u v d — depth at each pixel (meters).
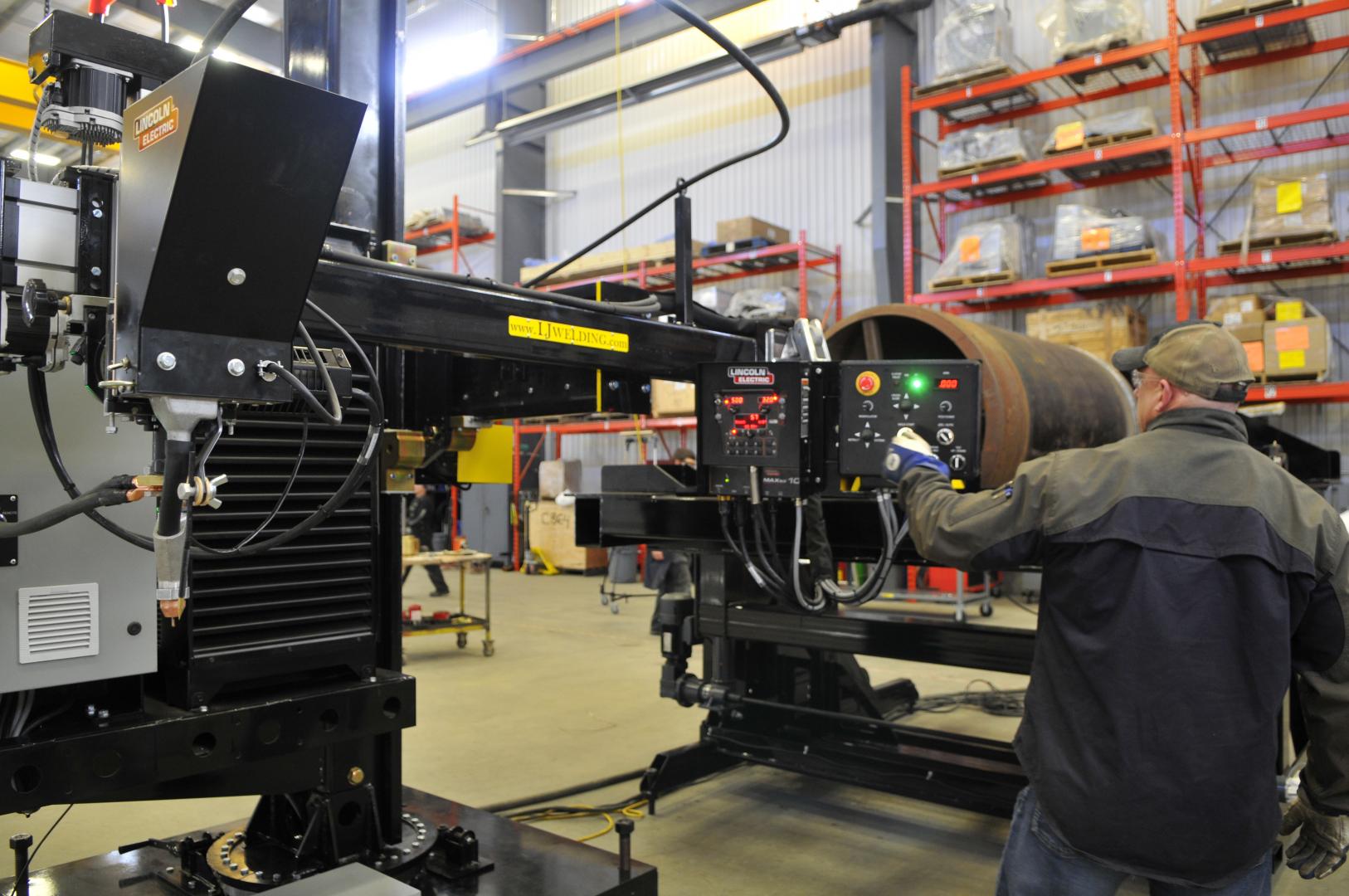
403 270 1.67
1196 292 7.38
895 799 3.65
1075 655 1.57
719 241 9.85
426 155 14.18
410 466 2.12
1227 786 1.46
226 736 1.67
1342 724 1.54
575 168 12.42
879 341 3.07
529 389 2.26
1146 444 1.61
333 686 1.90
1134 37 6.98
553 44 9.99
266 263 1.16
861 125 9.91
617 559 8.72
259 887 1.94
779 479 2.17
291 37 2.14
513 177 12.28
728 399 2.19
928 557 1.83
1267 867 1.55
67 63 1.57
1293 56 7.24
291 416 1.85
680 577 7.21
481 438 2.48
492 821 2.32
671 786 3.59
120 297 1.15
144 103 1.12
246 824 2.37
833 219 10.12
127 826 3.30
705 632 3.78
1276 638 1.47
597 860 2.08
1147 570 1.52
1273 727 1.48
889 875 2.94
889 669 6.01
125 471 1.58
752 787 3.79
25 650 1.47
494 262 13.35
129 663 1.59
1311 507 1.54
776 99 2.20
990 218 8.00
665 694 3.81
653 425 10.02
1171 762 1.47
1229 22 6.55
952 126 8.67
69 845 3.11
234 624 1.77
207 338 1.16
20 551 1.47
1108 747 1.52
